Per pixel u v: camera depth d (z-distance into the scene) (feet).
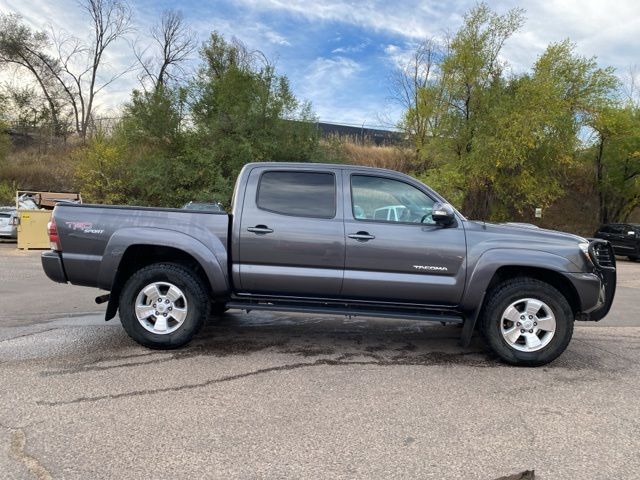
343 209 15.81
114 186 73.92
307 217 15.74
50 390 12.37
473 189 73.20
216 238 15.65
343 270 15.49
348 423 10.87
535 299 15.29
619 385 13.88
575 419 11.44
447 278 15.35
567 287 15.89
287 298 16.07
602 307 15.84
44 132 120.26
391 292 15.49
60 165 99.04
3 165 93.81
